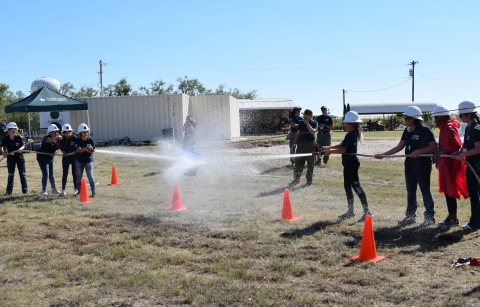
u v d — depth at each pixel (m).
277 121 52.66
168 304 4.58
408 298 4.54
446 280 4.96
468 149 6.74
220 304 4.54
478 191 6.78
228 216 8.16
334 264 5.56
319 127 14.59
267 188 11.24
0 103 53.69
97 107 27.64
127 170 15.52
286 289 4.83
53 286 5.07
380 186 11.22
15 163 10.94
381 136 34.88
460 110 6.84
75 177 10.85
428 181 7.25
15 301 4.67
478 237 6.46
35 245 6.59
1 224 7.82
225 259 5.81
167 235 6.99
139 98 27.50
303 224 7.41
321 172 13.67
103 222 7.88
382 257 5.73
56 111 26.05
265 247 6.29
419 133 7.24
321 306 4.41
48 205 9.45
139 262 5.82
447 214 8.10
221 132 29.70
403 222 7.33
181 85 78.69
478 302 4.39
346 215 7.88
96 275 5.36
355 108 54.75
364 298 4.57
